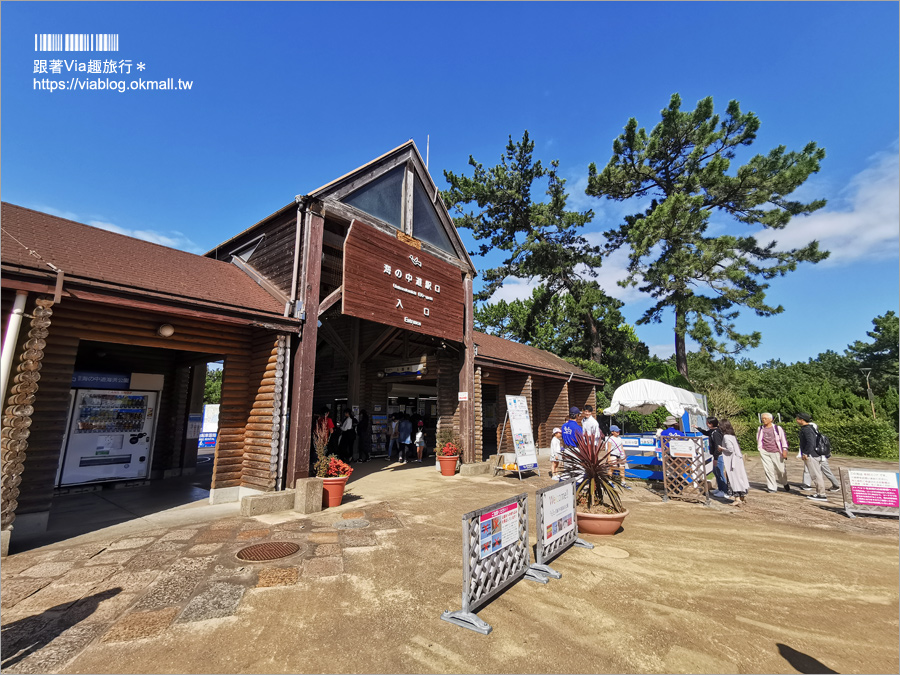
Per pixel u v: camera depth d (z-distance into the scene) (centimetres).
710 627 326
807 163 1941
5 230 573
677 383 1569
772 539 569
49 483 547
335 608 347
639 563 466
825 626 331
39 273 487
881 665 278
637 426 2108
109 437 851
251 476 729
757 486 1069
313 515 645
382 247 927
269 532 550
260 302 754
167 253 845
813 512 743
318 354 1633
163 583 388
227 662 271
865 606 367
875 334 4212
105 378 849
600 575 429
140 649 283
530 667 270
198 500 742
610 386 2505
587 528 577
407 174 1041
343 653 283
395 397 1539
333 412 1512
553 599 372
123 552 470
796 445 2047
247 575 409
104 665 264
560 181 2477
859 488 708
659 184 2452
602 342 2788
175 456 1026
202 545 495
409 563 450
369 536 541
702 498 865
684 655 287
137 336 643
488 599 365
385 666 269
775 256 2106
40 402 545
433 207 1139
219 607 344
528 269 2559
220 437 731
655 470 1059
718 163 1995
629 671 267
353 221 865
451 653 284
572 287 2689
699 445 827
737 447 802
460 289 1168
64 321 571
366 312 866
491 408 1936
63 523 589
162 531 554
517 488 906
